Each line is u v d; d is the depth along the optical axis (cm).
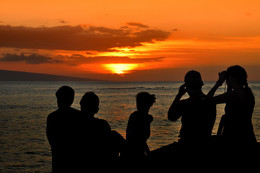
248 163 375
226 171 371
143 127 419
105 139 386
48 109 5300
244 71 381
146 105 425
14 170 1639
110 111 4922
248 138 375
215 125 2933
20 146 2245
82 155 373
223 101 375
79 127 376
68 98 384
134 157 412
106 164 386
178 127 3056
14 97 9156
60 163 374
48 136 382
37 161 1825
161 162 395
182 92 366
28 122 3625
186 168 378
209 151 375
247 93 379
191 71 363
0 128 3147
